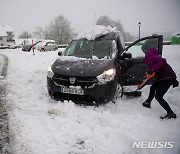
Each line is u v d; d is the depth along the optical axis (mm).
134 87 5328
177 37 27391
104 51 5164
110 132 3352
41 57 14836
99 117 3906
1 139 3158
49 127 3514
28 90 5660
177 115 4094
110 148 2951
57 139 3158
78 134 3293
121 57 4992
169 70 3947
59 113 4066
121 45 5711
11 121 3748
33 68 9422
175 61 9648
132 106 4551
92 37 5621
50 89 4559
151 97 4375
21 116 3953
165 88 3912
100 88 4148
